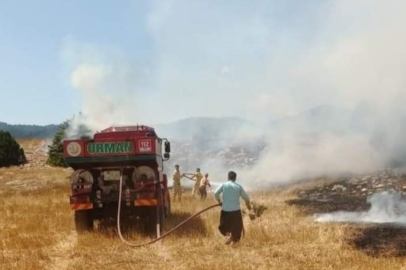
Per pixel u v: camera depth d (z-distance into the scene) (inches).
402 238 456.1
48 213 711.7
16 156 1525.6
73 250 460.1
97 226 601.3
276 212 646.5
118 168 570.3
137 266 393.1
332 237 471.8
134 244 473.1
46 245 491.5
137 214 569.0
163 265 394.6
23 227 593.9
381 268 357.7
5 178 1261.1
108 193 561.3
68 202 840.9
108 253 442.9
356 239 460.1
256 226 536.7
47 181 1211.2
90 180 558.3
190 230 536.4
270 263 382.9
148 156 558.6
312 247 434.9
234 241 464.8
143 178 552.4
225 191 469.7
